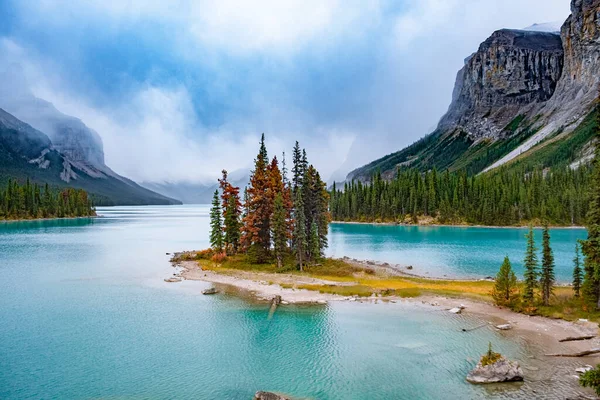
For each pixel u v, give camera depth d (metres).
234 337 40.12
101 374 32.00
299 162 81.56
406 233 156.12
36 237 141.62
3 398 28.19
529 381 29.59
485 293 55.72
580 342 36.91
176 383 30.48
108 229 182.38
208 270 75.94
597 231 44.06
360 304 51.59
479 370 30.67
